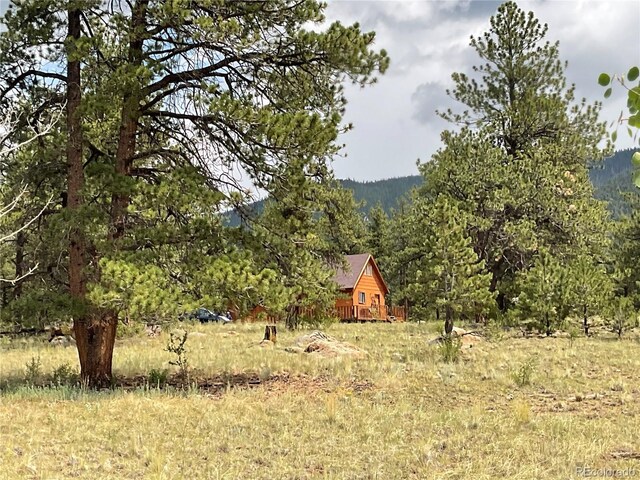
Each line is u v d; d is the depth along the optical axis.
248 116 12.20
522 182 30.98
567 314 24.36
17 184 13.23
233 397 11.44
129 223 12.91
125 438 8.46
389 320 50.62
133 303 10.52
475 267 20.83
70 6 12.54
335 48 12.53
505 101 35.94
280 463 7.49
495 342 21.64
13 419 9.39
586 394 12.16
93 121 14.02
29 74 13.57
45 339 25.23
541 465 7.56
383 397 11.75
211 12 12.66
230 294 11.90
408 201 73.31
